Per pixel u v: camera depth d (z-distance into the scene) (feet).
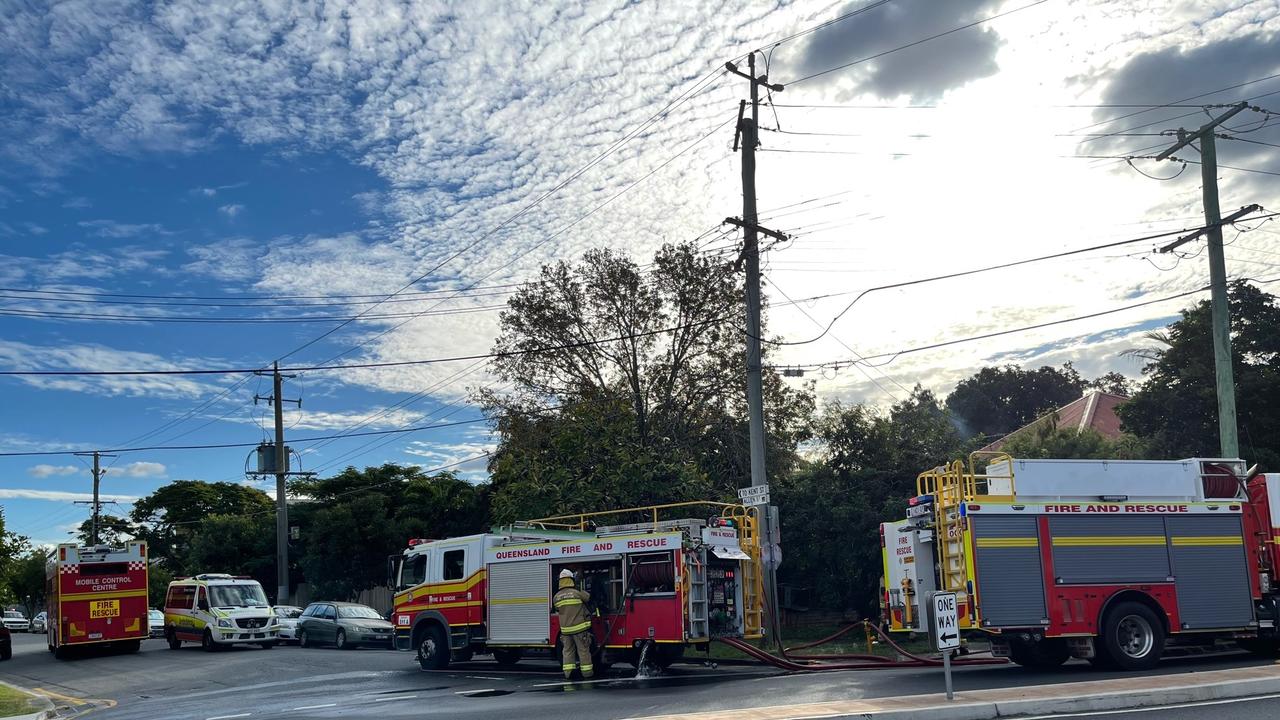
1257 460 96.73
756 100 78.64
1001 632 48.39
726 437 103.45
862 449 100.99
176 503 208.44
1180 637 52.90
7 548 126.41
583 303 102.73
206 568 164.86
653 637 56.65
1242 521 53.52
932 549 53.78
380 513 143.95
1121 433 116.37
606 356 102.53
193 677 76.54
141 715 53.16
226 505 211.61
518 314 102.42
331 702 52.31
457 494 145.89
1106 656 49.78
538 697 49.11
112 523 209.36
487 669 67.31
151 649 114.42
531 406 101.04
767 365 98.02
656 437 99.35
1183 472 53.57
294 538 156.97
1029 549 49.47
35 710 57.36
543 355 100.78
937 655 62.69
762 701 42.68
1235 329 102.63
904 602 54.54
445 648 67.87
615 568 59.52
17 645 150.20
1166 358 106.11
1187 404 102.37
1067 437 101.60
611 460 90.58
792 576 108.88
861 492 97.50
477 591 66.23
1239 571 52.90
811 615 104.99
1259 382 97.19
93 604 103.81
